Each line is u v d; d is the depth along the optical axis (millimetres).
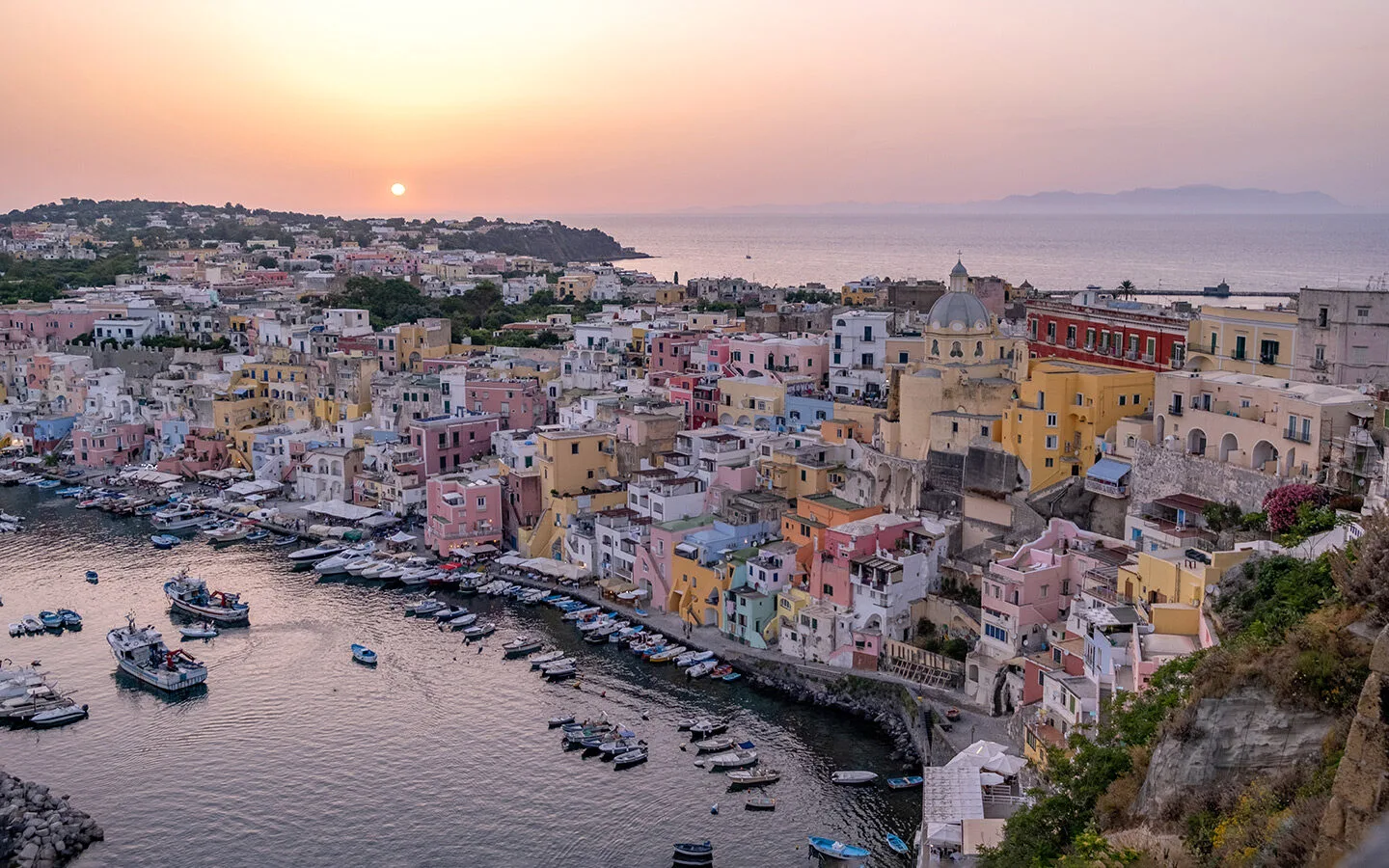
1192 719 68250
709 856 108188
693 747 128125
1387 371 139625
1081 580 129375
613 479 197875
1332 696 62469
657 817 115438
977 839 91938
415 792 120938
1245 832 57281
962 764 104562
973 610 140125
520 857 110125
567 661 150375
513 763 126062
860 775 120688
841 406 189000
